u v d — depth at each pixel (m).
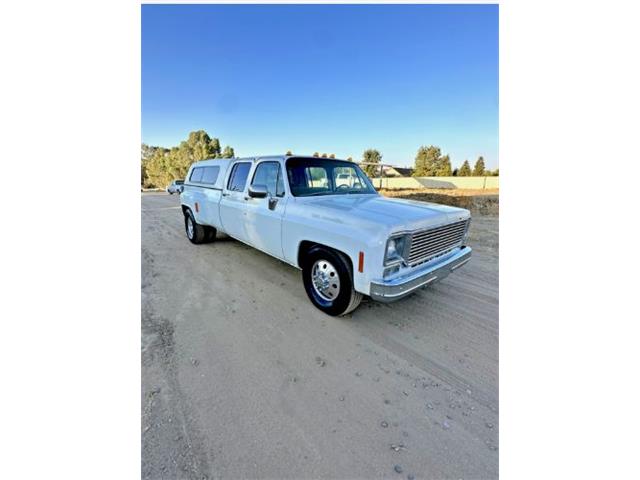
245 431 1.81
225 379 2.26
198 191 5.98
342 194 4.08
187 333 2.90
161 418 1.89
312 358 2.54
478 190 24.75
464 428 1.86
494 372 2.39
